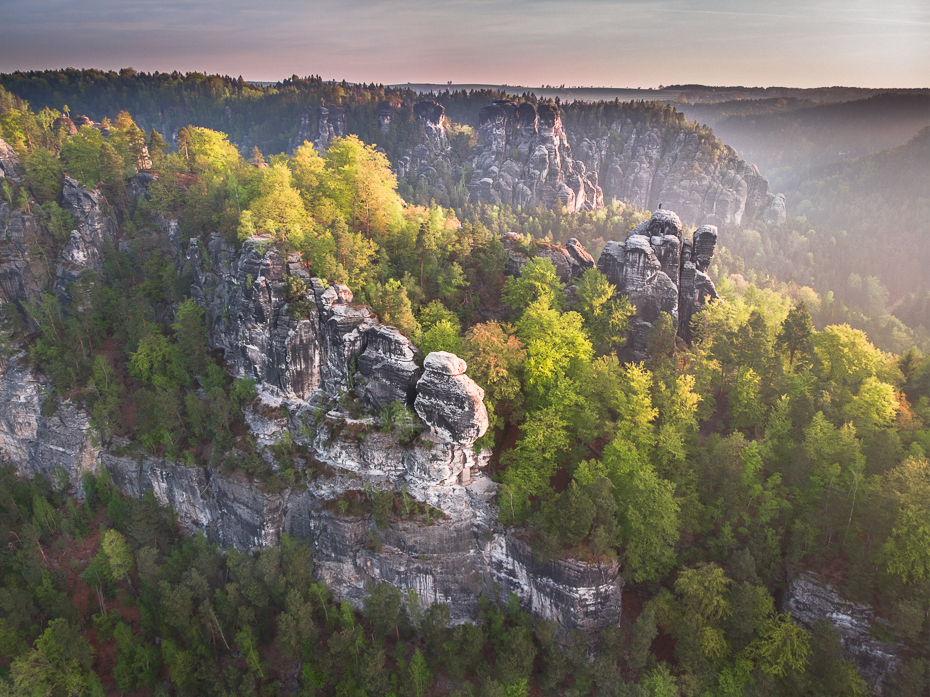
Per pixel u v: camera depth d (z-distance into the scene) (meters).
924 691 56.91
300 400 83.00
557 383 74.88
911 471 61.50
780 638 60.06
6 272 107.31
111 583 84.94
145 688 75.38
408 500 73.56
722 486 69.81
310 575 76.88
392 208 98.56
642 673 64.06
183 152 134.88
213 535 87.44
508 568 71.69
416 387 72.06
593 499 66.25
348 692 66.94
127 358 101.50
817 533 64.31
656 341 86.44
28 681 69.81
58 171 116.88
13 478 98.56
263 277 80.75
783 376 80.06
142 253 112.88
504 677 63.72
